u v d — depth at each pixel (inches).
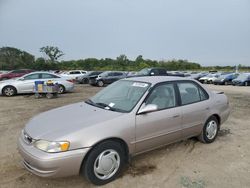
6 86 485.4
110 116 132.3
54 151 111.8
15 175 135.7
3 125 242.2
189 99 170.6
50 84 460.4
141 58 3193.9
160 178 133.3
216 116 191.6
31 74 514.0
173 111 154.8
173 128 155.4
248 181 131.0
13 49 2829.7
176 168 145.5
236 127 241.1
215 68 3216.0
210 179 132.8
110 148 126.0
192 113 167.0
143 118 138.8
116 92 163.5
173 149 174.2
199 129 176.6
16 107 353.4
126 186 125.1
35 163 112.8
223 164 152.0
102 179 125.0
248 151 174.6
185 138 168.1
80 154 114.8
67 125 124.0
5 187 123.6
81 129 118.8
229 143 190.5
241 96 537.0
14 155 163.5
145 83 156.8
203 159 159.0
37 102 406.0
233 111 328.2
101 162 122.9
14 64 2679.6
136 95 148.7
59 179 131.0
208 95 185.6
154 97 149.3
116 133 126.0
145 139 140.5
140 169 143.3
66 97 479.2
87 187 124.1
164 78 167.6
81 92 590.9
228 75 1179.9
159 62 3233.3
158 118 145.5
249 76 1069.8
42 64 2691.9
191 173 139.5
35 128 127.0
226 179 132.9
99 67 2864.2
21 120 265.3
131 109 138.4
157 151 170.1
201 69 3240.7
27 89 500.7
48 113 150.6
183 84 170.4
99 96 171.6
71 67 2827.3
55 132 117.7
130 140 133.2
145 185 126.1
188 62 3390.7
